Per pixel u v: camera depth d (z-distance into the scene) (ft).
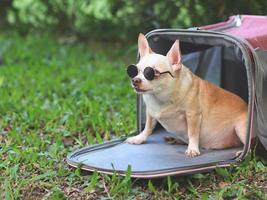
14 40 30.86
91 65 25.89
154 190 12.28
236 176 12.79
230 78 16.81
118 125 16.72
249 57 12.72
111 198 12.07
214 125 13.80
